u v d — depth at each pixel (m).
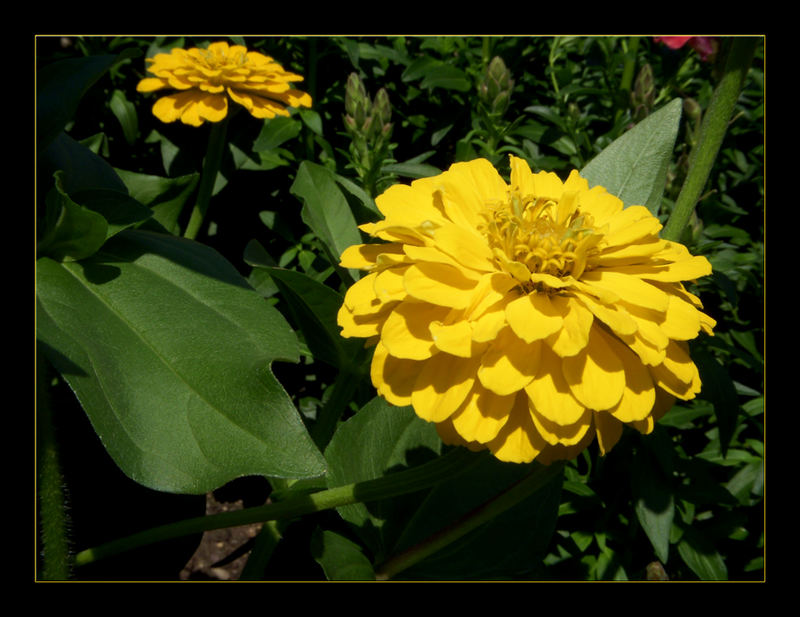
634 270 0.29
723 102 0.31
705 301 0.52
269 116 0.46
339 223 0.38
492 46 0.54
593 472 0.44
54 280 0.30
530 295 0.27
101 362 0.29
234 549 0.52
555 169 0.49
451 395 0.27
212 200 0.59
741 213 0.49
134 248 0.32
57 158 0.34
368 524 0.36
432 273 0.27
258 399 0.29
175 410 0.29
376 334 0.28
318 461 0.29
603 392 0.26
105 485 0.39
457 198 0.30
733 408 0.38
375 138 0.43
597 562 0.41
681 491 0.41
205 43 0.56
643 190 0.33
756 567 0.42
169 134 0.60
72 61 0.31
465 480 0.36
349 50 0.52
